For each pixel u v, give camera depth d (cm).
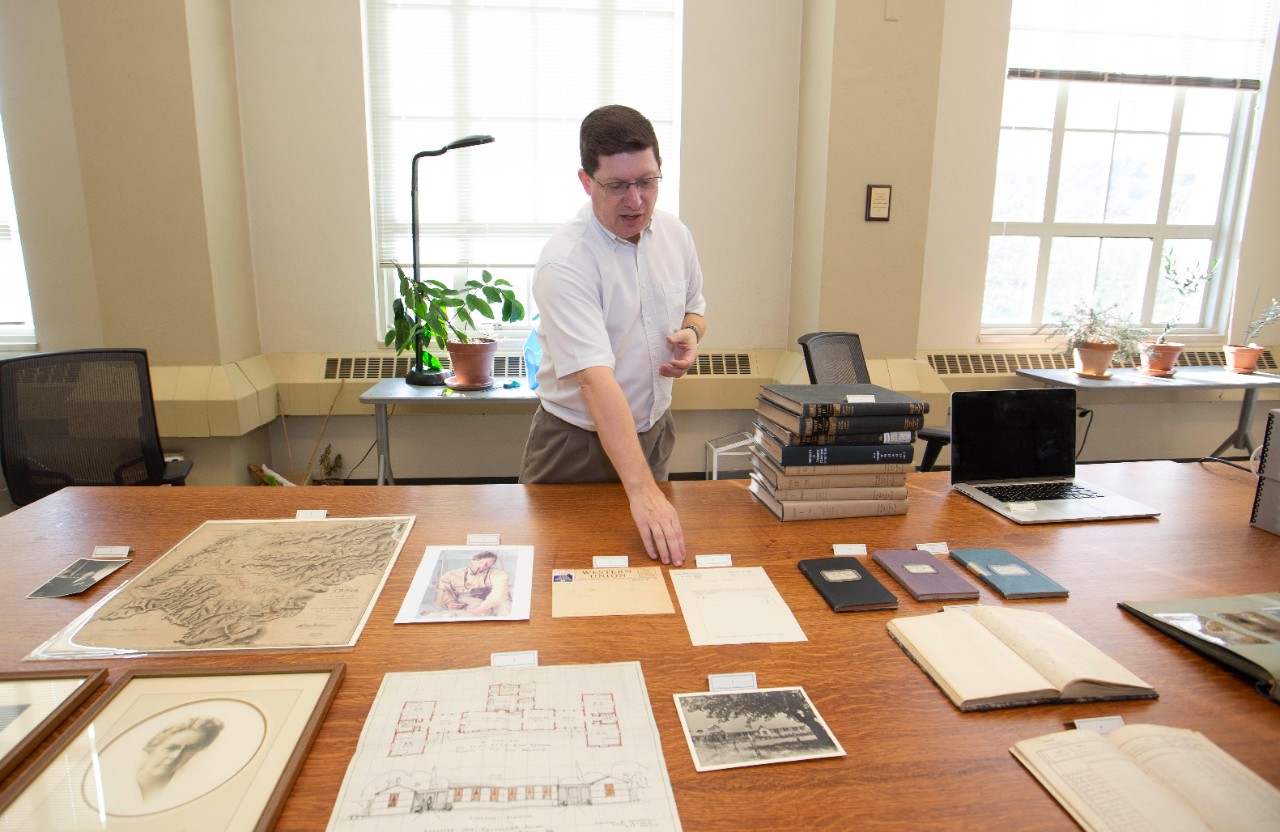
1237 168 362
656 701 71
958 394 140
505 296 283
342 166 311
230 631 82
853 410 117
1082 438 375
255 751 61
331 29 300
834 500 122
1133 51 341
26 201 290
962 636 81
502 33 318
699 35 316
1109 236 364
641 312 141
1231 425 379
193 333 282
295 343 325
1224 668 78
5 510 256
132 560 102
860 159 289
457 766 61
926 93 287
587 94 328
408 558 104
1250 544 113
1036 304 368
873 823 56
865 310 303
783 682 75
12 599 90
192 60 262
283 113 304
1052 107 345
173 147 266
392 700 70
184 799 56
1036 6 331
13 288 304
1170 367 319
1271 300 373
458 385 275
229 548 106
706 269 338
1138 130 354
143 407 202
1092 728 68
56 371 189
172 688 69
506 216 336
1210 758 61
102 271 273
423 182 327
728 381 338
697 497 133
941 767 62
